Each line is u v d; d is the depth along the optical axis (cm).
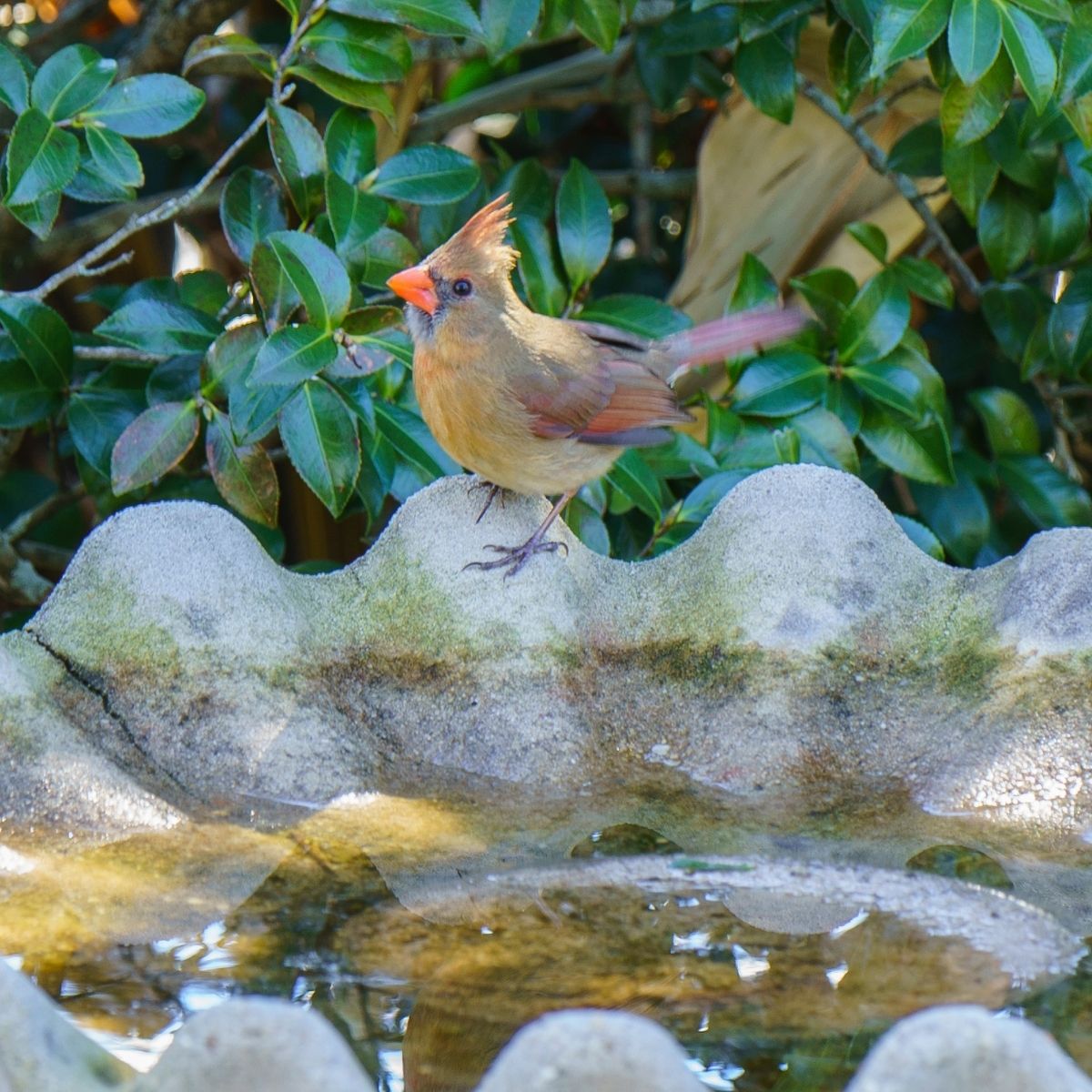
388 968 529
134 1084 379
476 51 1037
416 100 1102
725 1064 473
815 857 618
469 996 512
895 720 699
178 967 527
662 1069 369
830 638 703
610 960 534
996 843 638
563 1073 368
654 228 1453
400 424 857
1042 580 695
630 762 701
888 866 609
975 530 995
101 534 688
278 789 661
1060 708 670
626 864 610
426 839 634
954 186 934
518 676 702
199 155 1316
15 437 1059
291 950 541
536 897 580
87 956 532
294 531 1262
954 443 1082
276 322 798
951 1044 368
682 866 605
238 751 665
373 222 827
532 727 696
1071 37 786
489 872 604
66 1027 410
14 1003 397
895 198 1090
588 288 949
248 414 773
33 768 613
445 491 746
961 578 726
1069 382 1204
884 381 924
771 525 719
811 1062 473
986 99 836
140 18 1220
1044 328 991
